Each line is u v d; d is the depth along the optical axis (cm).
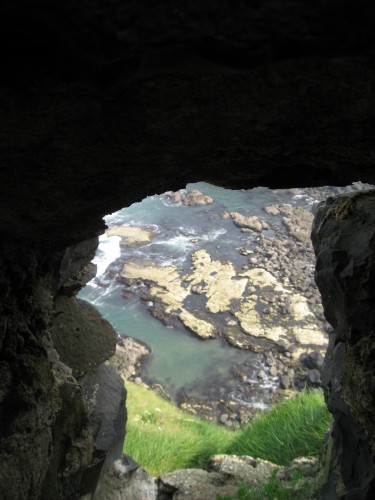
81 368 591
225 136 237
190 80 186
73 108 204
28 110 199
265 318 1778
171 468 987
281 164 276
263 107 211
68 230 349
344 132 236
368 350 386
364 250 436
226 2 148
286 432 979
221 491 739
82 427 506
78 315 602
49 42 165
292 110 216
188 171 285
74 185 277
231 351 1653
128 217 2345
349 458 475
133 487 721
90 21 149
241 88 196
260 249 2122
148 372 1567
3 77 177
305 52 157
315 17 150
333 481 521
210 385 1529
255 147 253
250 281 1948
